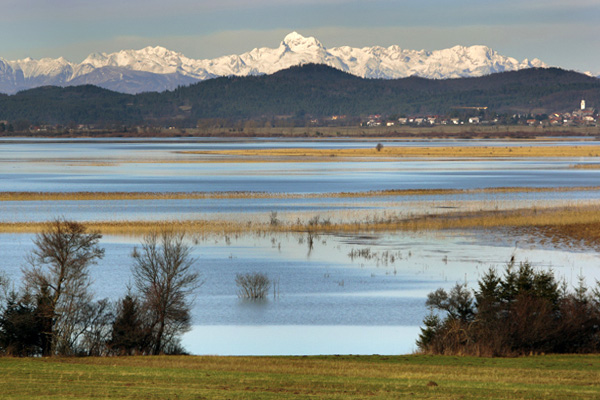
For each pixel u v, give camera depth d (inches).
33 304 6112.2
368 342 6619.1
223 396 3900.1
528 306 5728.3
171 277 6515.8
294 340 6658.5
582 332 5634.8
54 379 4370.1
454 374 4562.0
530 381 4335.6
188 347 6397.6
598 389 4097.0
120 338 6028.5
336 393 3988.7
